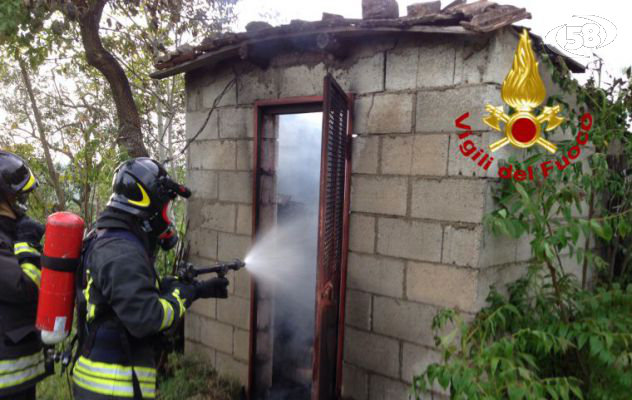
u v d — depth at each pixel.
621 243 3.43
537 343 2.12
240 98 3.48
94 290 1.80
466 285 2.36
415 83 2.53
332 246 2.62
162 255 4.37
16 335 2.04
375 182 2.73
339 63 2.88
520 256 2.61
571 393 2.27
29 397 2.23
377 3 2.67
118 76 4.75
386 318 2.71
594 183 2.52
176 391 3.36
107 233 1.86
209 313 3.80
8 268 1.99
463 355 2.05
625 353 1.94
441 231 2.45
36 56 4.98
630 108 2.99
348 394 2.92
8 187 2.08
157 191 1.92
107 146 4.82
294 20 2.77
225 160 3.62
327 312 2.44
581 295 2.34
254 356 3.42
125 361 1.81
